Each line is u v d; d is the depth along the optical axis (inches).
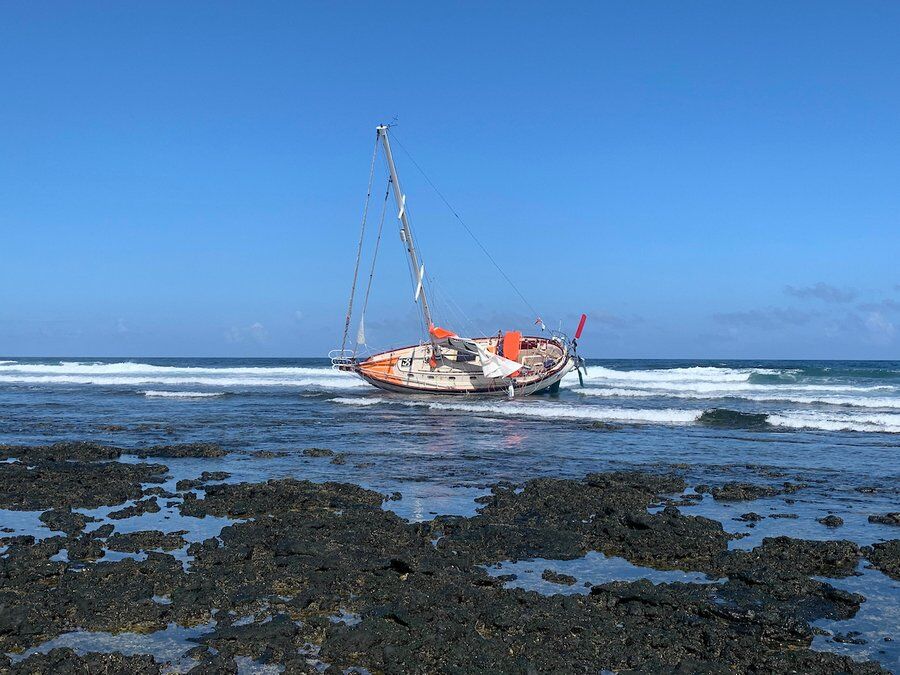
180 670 308.2
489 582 412.5
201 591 390.0
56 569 423.8
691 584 410.3
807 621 363.9
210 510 582.9
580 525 536.7
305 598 378.3
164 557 447.8
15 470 737.6
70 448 872.9
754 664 313.1
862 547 483.2
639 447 941.8
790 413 1344.7
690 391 1902.1
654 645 331.9
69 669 300.8
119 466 770.2
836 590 395.2
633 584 401.7
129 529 534.0
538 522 544.1
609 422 1234.6
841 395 1771.7
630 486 679.1
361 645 325.7
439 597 379.6
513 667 304.5
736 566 443.5
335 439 1019.9
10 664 307.4
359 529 511.2
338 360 1752.0
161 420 1253.1
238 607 374.0
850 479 730.2
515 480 721.0
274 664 315.0
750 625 354.9
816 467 798.5
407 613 356.2
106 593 384.8
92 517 567.5
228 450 909.2
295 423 1212.5
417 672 304.7
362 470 775.1
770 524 553.0
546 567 447.8
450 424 1200.2
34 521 553.3
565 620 351.6
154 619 358.9
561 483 680.4
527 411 1389.0
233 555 450.6
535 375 1658.5
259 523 535.2
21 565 427.5
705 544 480.7
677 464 809.5
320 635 341.4
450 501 625.0
